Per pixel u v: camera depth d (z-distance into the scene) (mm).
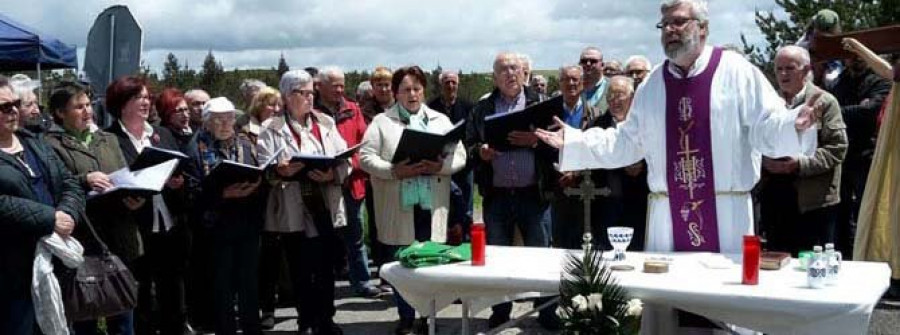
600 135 4871
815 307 3463
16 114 4625
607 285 3773
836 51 6609
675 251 4711
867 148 6914
